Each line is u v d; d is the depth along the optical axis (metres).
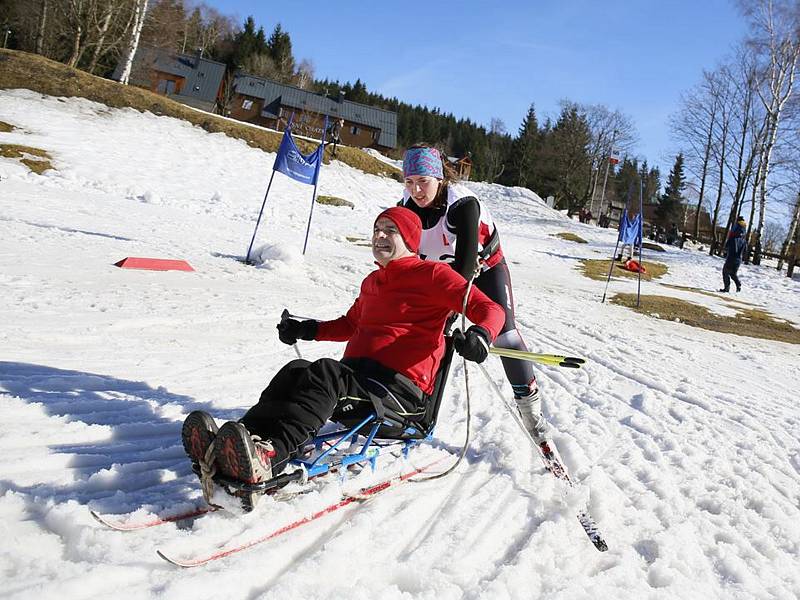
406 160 3.28
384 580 2.22
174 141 24.14
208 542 2.21
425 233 3.40
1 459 2.66
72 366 4.12
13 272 6.55
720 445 4.37
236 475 2.24
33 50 40.97
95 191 15.83
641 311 11.84
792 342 10.77
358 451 2.80
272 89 59.50
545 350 7.06
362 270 11.12
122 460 2.86
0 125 19.81
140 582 1.94
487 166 79.50
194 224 13.54
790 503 3.51
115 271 7.52
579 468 3.58
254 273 9.09
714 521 3.13
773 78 27.23
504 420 4.35
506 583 2.29
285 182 23.56
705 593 2.46
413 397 2.75
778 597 2.52
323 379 2.50
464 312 2.73
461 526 2.72
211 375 4.39
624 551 2.68
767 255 34.94
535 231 27.64
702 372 7.00
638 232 12.45
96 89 25.27
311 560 2.19
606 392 5.54
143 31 45.72
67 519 2.16
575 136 63.19
